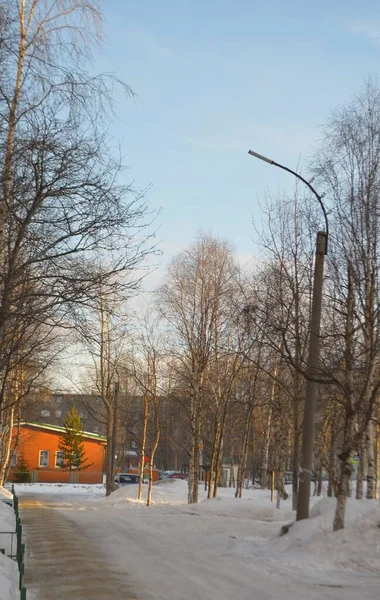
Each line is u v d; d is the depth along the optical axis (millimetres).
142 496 39625
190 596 9688
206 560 13227
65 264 12125
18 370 24156
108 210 12078
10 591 8203
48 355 26219
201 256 34844
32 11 12445
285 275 22438
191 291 34500
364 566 12195
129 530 18828
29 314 11789
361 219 18219
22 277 12273
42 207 11922
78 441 69125
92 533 17812
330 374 15633
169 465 104375
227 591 10117
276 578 11305
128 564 12516
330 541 13391
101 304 12414
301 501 16125
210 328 33844
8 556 11328
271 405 35312
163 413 58656
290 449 43625
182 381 36938
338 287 18594
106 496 40094
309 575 11578
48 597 9398
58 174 11734
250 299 26500
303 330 21312
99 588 10102
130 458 86312
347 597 9773
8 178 11680
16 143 11789
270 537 16375
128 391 56500
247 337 36406
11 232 12133
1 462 39812
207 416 41594
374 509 13977
